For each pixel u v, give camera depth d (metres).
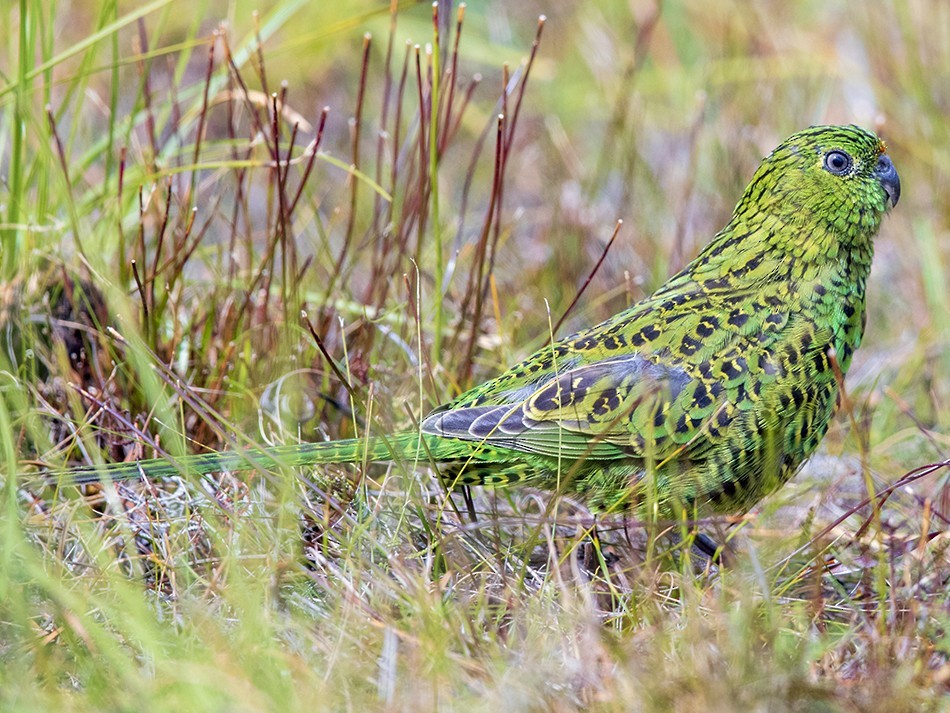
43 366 10.95
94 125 15.74
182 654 7.70
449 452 9.41
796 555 9.27
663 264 13.68
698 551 10.07
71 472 9.09
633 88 16.50
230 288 11.11
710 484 9.48
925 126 15.56
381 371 10.94
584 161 16.17
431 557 8.91
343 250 11.34
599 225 14.23
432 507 9.41
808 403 9.57
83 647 7.91
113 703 7.20
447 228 13.48
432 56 10.83
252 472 9.70
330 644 7.77
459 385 11.12
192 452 10.41
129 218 12.14
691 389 9.37
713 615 8.29
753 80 16.38
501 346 11.37
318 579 8.29
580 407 9.32
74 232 10.48
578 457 9.34
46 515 9.27
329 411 10.95
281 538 8.78
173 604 8.27
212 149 13.60
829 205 9.91
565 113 17.16
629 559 9.14
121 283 10.78
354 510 9.44
